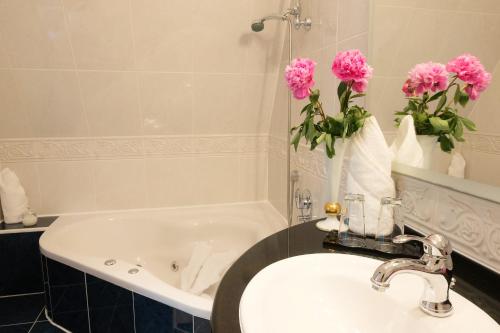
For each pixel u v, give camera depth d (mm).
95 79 1832
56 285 1562
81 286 1439
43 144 1926
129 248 1999
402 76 940
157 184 2121
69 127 1921
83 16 1675
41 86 1787
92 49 1761
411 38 896
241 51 1914
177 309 1133
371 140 897
